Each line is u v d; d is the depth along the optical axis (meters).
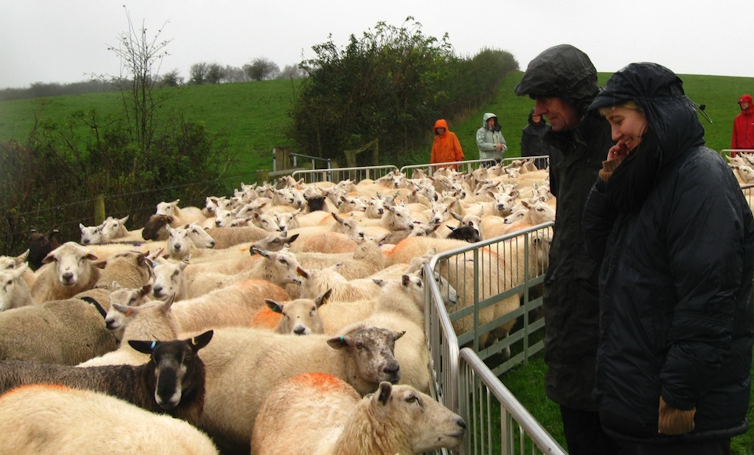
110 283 9.32
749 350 3.38
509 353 8.55
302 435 4.84
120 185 17.56
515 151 36.97
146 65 20.48
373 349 5.90
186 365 5.66
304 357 6.25
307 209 16.66
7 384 5.45
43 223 15.51
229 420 6.19
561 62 4.45
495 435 6.58
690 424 3.28
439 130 23.94
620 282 3.57
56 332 7.44
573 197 4.54
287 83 53.97
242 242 12.95
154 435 4.52
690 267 3.21
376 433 4.33
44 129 18.20
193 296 9.50
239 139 35.06
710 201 3.24
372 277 8.86
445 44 31.97
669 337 3.31
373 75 29.38
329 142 28.94
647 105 3.43
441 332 5.22
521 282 8.96
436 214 13.48
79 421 4.54
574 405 4.51
